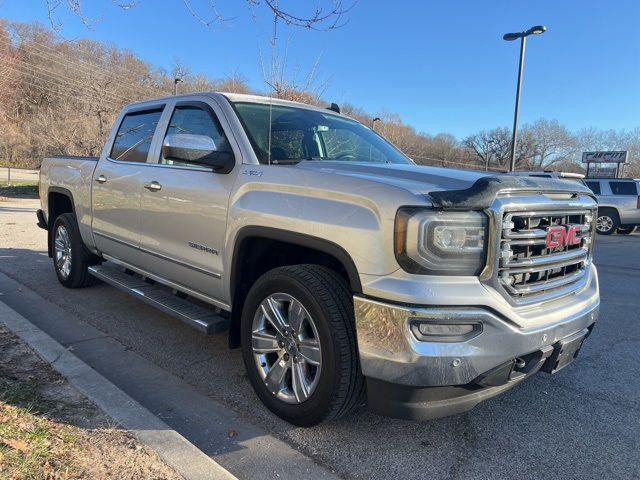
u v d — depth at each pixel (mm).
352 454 2736
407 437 2926
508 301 2527
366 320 2471
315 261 3234
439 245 2348
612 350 4621
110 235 4746
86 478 2225
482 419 3197
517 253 2602
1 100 27781
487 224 2436
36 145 33250
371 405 2549
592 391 3676
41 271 6777
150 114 4520
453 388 2500
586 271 3287
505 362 2508
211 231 3424
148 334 4539
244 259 3264
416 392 2428
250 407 3223
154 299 3996
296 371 2883
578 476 2617
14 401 2850
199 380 3619
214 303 3600
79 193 5309
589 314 3059
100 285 6148
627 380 3900
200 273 3590
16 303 5285
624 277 8672
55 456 2359
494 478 2576
